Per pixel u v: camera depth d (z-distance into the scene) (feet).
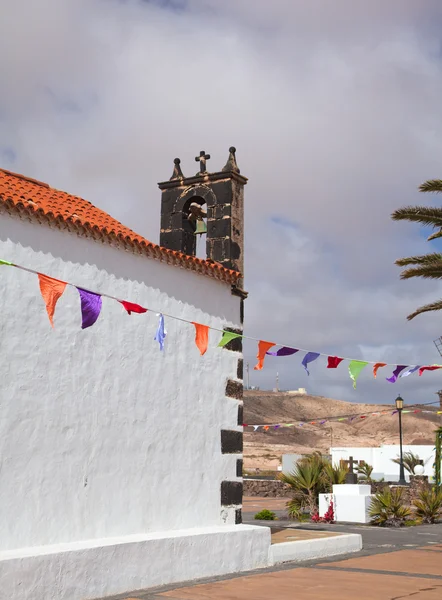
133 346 37.55
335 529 64.85
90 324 27.78
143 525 36.63
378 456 157.89
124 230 40.81
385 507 69.67
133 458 36.65
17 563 27.86
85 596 30.37
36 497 31.55
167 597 31.04
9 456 30.68
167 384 39.40
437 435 91.50
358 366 36.11
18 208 32.12
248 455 287.89
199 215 49.62
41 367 32.60
